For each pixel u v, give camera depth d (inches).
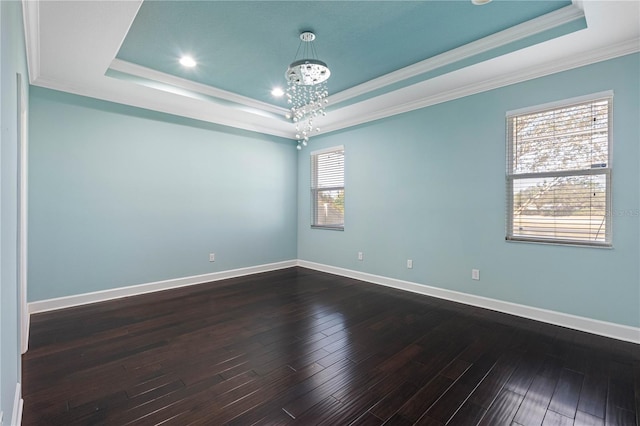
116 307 136.4
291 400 72.7
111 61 116.5
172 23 102.6
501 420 66.2
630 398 73.5
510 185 129.5
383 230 174.6
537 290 121.3
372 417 67.1
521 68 120.4
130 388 77.0
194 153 175.8
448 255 147.4
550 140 119.0
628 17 88.0
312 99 148.6
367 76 144.8
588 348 97.7
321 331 111.7
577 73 111.1
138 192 155.6
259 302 144.6
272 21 102.0
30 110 126.7
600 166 107.8
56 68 119.9
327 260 208.2
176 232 169.0
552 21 99.3
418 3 94.0
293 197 227.1
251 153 201.9
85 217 140.3
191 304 141.3
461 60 120.6
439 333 109.7
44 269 130.3
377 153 176.9
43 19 89.2
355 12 98.0
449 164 146.3
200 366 87.5
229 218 191.5
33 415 66.7
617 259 104.7
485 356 93.2
